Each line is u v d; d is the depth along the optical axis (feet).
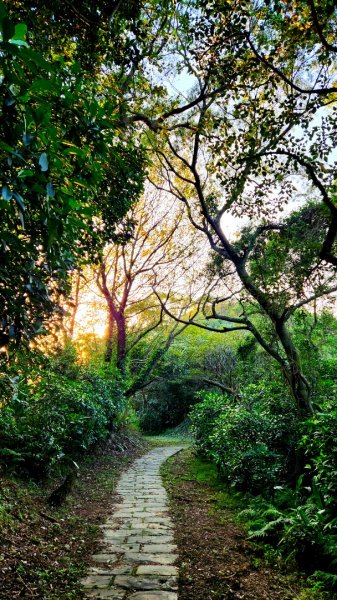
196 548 14.99
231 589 11.76
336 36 15.23
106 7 12.68
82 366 34.71
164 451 46.16
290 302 22.76
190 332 68.18
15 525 14.16
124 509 20.44
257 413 24.72
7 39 4.03
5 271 5.89
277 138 17.25
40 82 4.57
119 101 17.30
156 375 54.70
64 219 5.55
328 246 18.20
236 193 20.54
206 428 36.35
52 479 22.07
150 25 16.52
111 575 12.30
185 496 23.61
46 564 12.26
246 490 23.06
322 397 25.70
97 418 30.22
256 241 24.68
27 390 19.38
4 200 4.75
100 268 41.83
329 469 15.94
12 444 20.03
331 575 12.26
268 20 14.96
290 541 14.71
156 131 20.77
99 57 14.76
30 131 4.95
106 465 32.73
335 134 16.43
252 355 38.70
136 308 51.44
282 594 11.75
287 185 20.84
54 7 11.89
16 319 6.43
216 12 14.12
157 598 10.83
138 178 16.19
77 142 6.03
